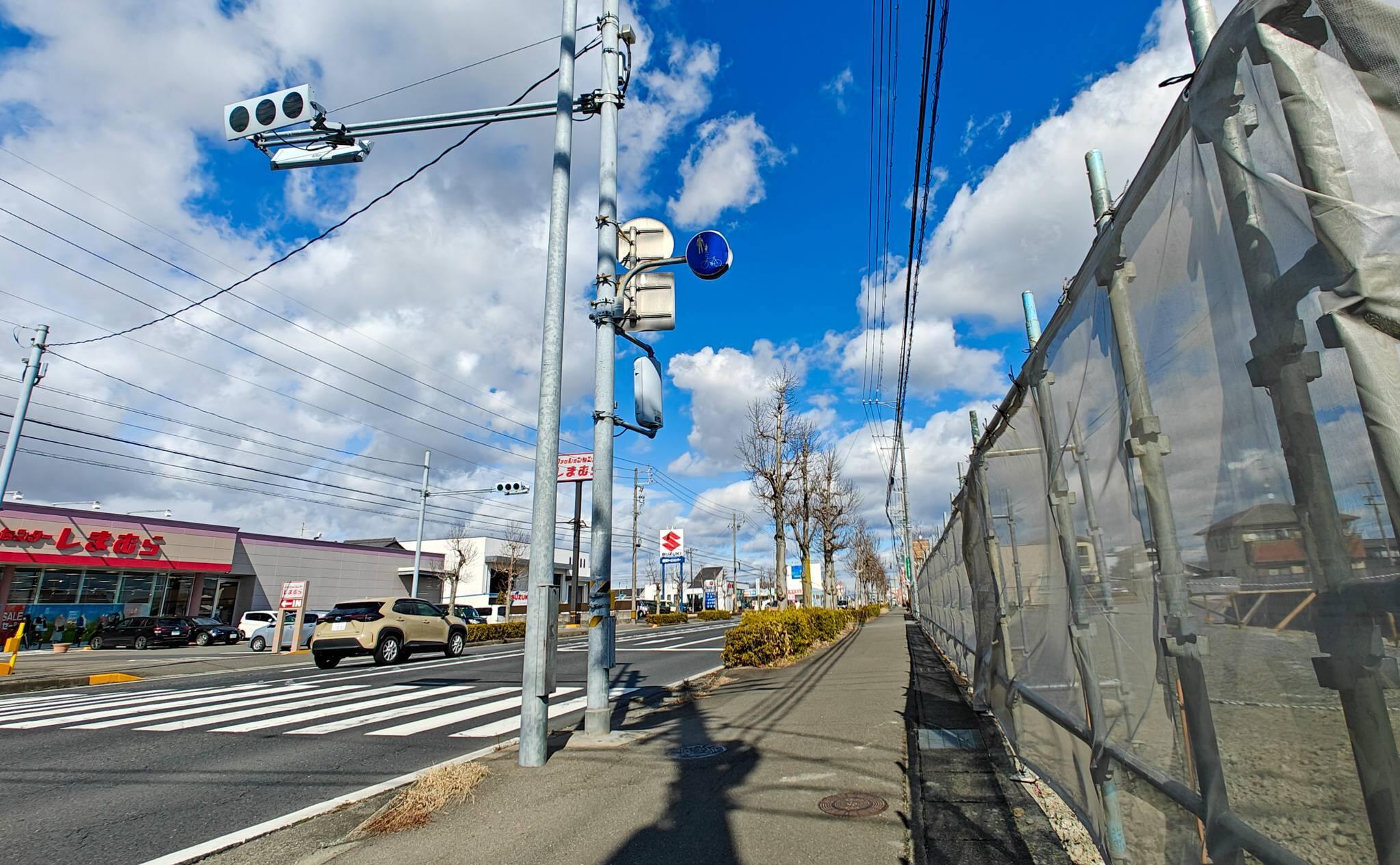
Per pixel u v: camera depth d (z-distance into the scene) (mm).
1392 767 1303
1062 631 3418
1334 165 1399
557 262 7141
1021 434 4328
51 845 4684
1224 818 1863
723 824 4469
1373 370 1307
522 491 34188
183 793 5809
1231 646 1804
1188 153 1914
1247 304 1654
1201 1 2203
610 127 8062
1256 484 1659
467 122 8008
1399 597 1258
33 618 29156
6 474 20531
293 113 7938
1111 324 2504
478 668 15594
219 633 30812
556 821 4656
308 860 4215
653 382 8102
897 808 4621
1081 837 3943
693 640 24953
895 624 32188
